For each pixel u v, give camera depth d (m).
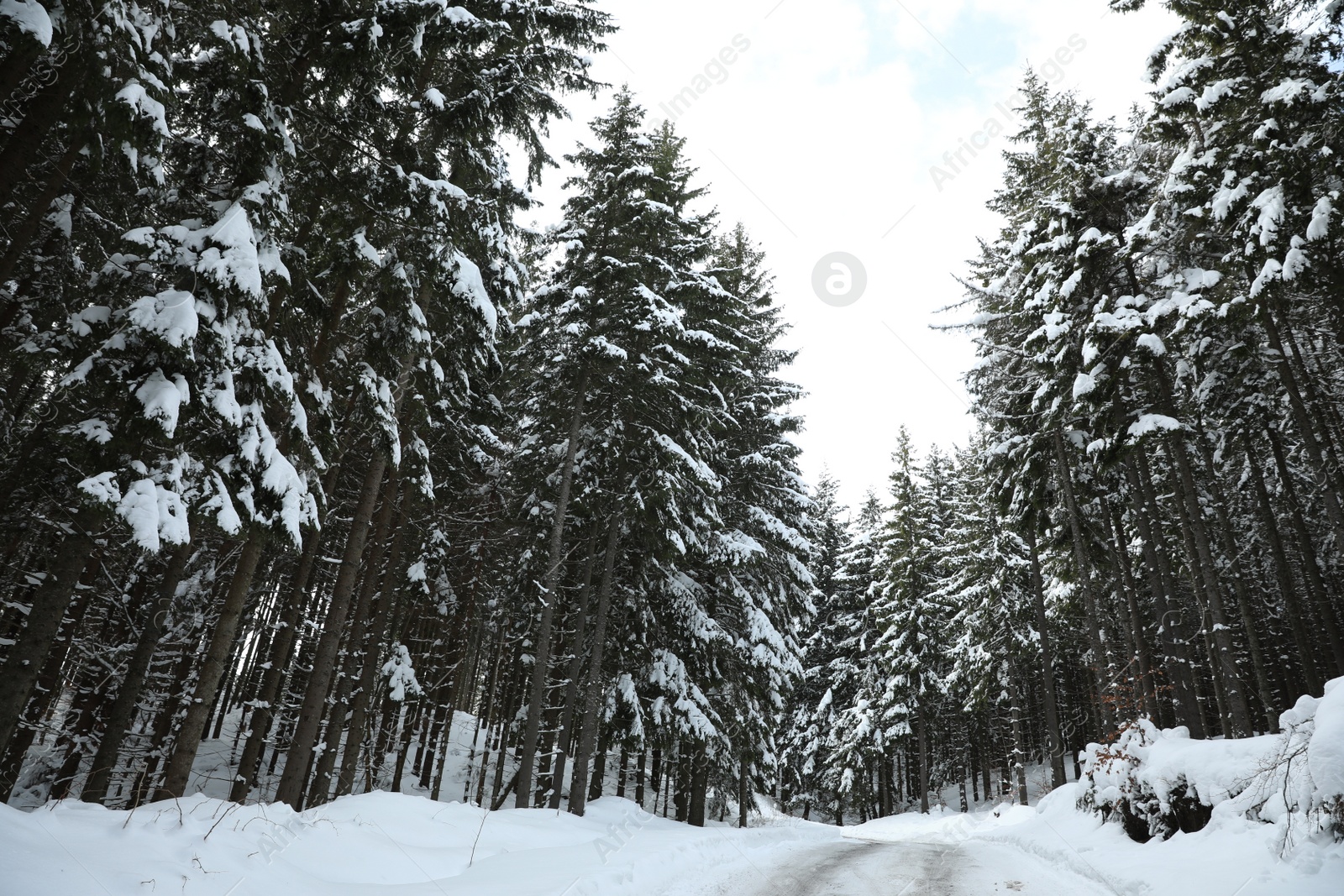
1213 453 20.31
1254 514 22.48
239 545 13.27
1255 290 12.55
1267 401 16.84
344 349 12.27
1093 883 9.48
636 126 17.34
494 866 8.63
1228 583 23.67
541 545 17.05
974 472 29.34
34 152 7.29
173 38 7.77
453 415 16.62
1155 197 16.48
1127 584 19.95
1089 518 21.47
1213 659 18.72
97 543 9.27
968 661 29.56
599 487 17.41
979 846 15.62
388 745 21.03
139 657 10.12
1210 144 13.89
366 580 15.12
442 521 17.97
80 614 12.71
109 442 6.89
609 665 18.16
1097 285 17.72
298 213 10.99
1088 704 35.34
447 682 21.50
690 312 18.17
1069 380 18.23
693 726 16.53
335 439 10.35
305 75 10.21
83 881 4.68
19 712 6.53
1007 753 34.44
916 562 31.83
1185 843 9.16
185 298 7.12
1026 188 19.73
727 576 19.62
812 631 39.06
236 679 26.55
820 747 36.72
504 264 13.80
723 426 18.98
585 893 7.47
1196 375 17.42
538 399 17.56
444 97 11.84
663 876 9.65
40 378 9.48
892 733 30.81
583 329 15.96
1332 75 12.34
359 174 11.17
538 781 17.69
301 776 10.79
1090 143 17.97
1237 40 13.43
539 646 14.88
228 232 7.61
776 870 11.23
